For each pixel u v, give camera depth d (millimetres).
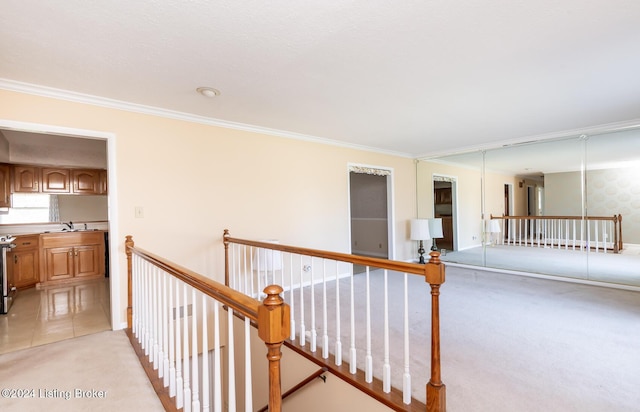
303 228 4410
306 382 2260
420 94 2861
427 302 3562
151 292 2254
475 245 5566
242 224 3766
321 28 1802
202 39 1900
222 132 3635
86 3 1534
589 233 4367
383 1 1563
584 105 3221
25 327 2936
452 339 2566
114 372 2125
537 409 1696
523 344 2475
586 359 2236
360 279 4719
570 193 4512
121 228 2949
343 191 4977
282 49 2033
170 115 3244
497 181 5230
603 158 4203
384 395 1777
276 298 1029
